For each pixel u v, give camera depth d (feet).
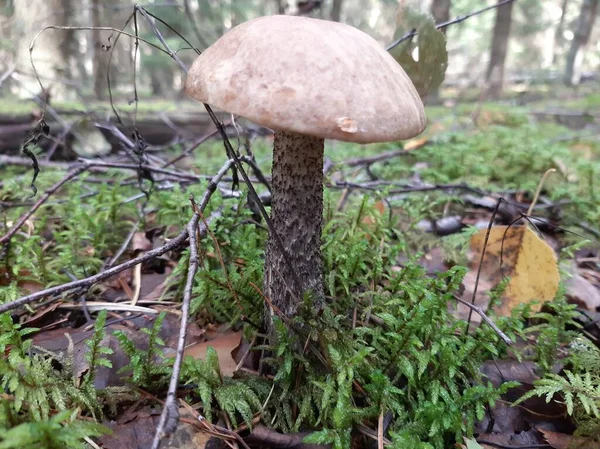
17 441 0.36
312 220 0.56
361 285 0.73
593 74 7.75
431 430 0.51
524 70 9.59
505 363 0.64
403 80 0.48
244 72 0.43
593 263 0.98
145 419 0.51
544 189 1.37
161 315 0.55
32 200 1.04
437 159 1.52
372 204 0.87
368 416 0.53
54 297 0.69
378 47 0.48
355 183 1.14
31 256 0.79
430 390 0.56
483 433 0.55
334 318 0.58
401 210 1.12
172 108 2.73
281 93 0.41
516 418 0.57
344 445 0.49
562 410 0.57
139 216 0.96
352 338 0.60
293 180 0.53
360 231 0.83
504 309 0.77
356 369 0.55
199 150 2.18
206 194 0.58
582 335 0.68
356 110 0.41
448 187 1.14
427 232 1.03
